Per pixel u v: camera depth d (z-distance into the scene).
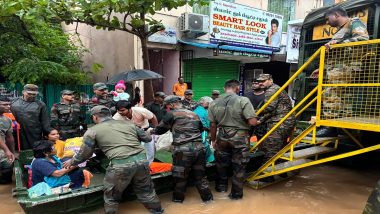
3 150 4.16
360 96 3.58
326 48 3.44
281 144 4.41
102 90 5.18
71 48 8.99
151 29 6.53
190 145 3.66
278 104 4.37
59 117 5.09
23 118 4.56
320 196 4.02
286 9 12.24
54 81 7.94
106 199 3.21
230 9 10.05
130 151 3.22
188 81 10.16
